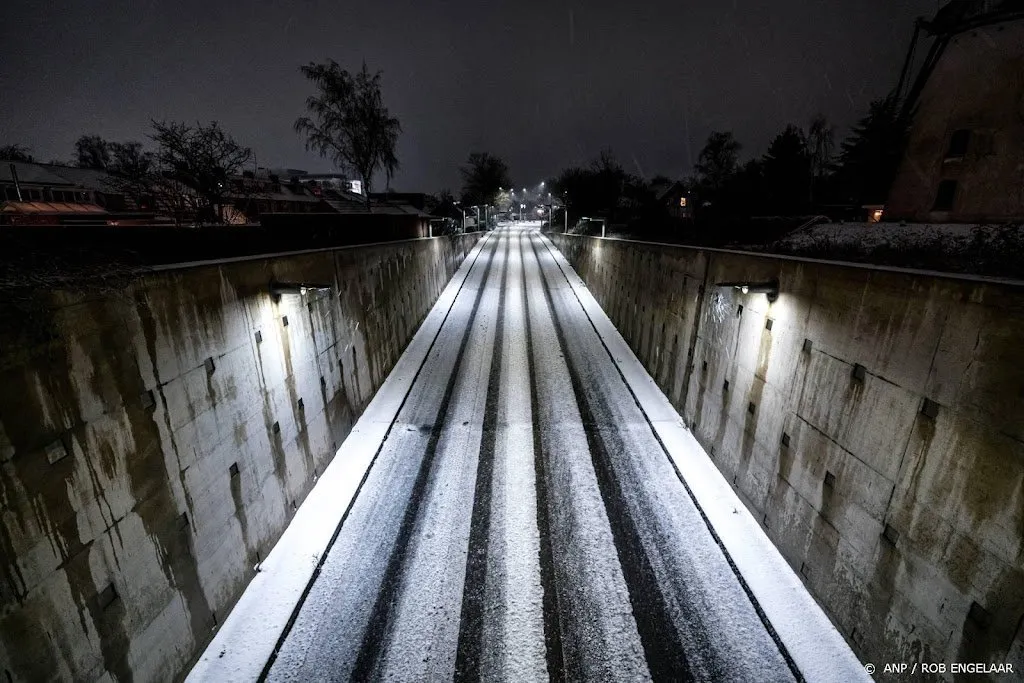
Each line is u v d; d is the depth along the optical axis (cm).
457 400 1387
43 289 417
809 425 712
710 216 3309
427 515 897
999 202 1694
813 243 1599
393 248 1684
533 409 1325
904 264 1079
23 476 396
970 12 1802
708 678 605
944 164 1842
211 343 653
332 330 1101
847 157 3962
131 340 514
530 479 1005
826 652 619
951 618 471
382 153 3603
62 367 434
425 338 1978
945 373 485
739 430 932
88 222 1859
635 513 895
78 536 446
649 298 1586
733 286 809
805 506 718
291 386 890
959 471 468
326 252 1073
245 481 731
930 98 1916
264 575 754
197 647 614
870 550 584
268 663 623
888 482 558
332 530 855
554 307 2497
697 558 783
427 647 650
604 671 618
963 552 460
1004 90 1686
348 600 716
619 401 1370
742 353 927
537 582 749
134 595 511
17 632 389
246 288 743
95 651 461
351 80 3362
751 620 672
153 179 2050
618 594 725
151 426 541
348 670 619
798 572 730
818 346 695
